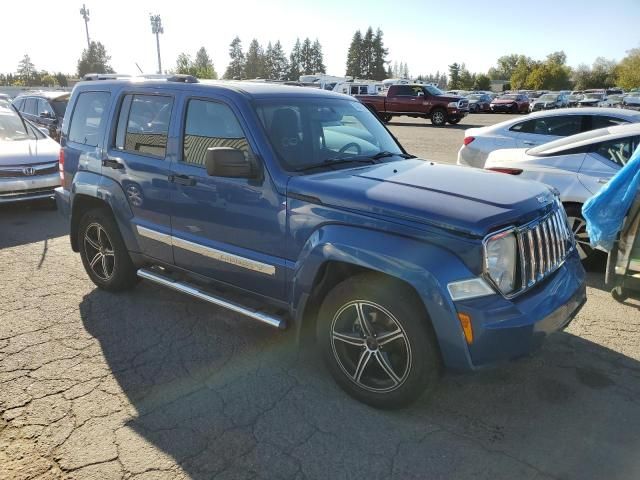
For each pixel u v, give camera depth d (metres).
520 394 3.34
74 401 3.21
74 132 4.97
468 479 2.62
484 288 2.75
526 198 3.13
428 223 2.82
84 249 4.99
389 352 3.08
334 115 4.12
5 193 7.74
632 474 2.65
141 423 3.01
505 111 44.81
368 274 3.08
